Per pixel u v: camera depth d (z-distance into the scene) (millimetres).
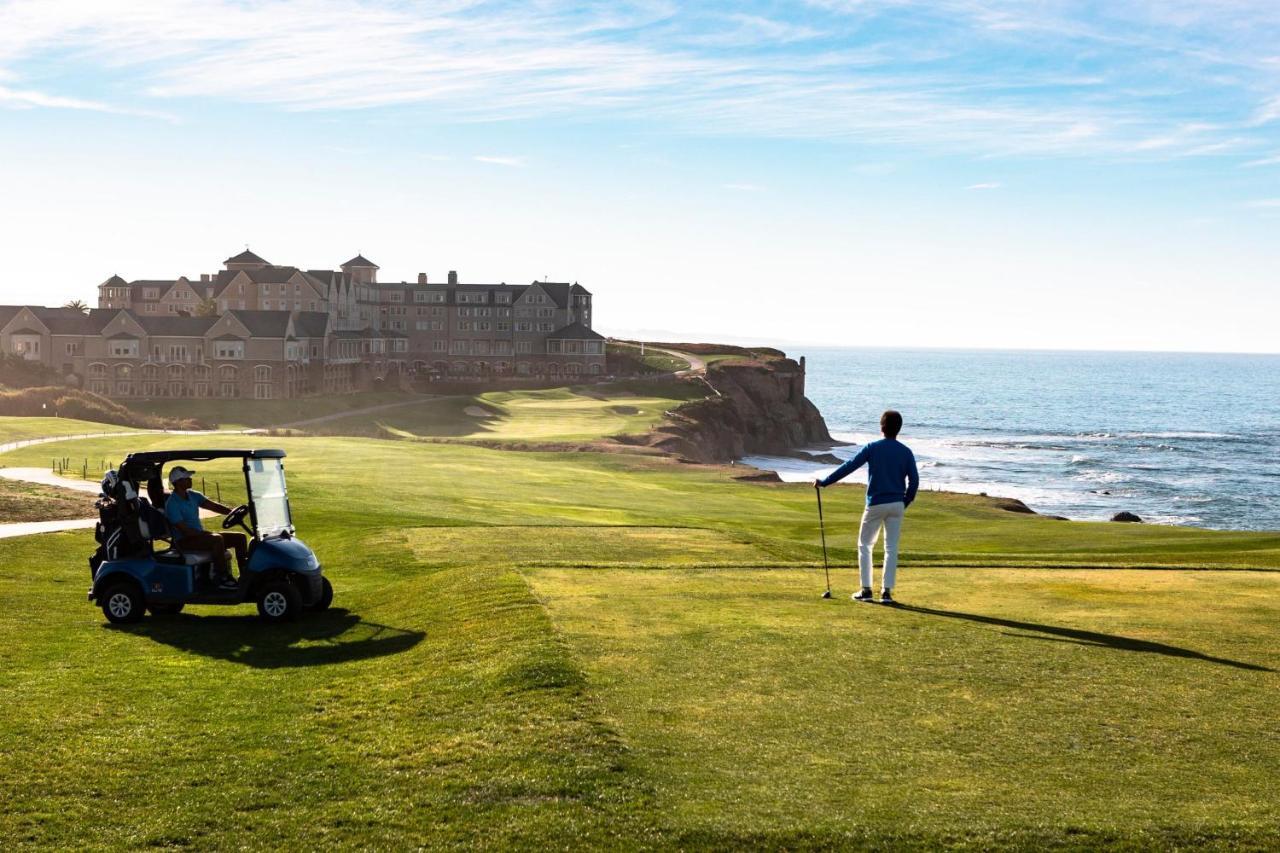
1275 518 84000
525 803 8688
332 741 10758
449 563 25328
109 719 11820
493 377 162750
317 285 148375
